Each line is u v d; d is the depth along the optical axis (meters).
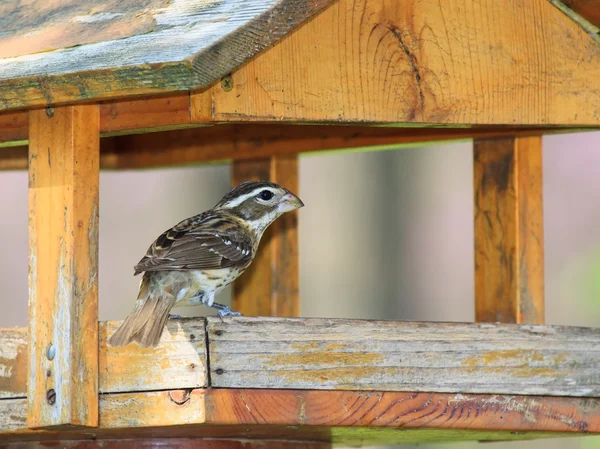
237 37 8.79
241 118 9.30
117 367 9.47
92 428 9.51
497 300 12.34
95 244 9.65
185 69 8.46
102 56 9.10
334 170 20.98
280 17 9.12
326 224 20.84
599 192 21.00
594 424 10.38
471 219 20.95
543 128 11.96
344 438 11.52
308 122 9.71
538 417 10.22
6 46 10.29
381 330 9.84
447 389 9.96
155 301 10.39
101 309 19.86
